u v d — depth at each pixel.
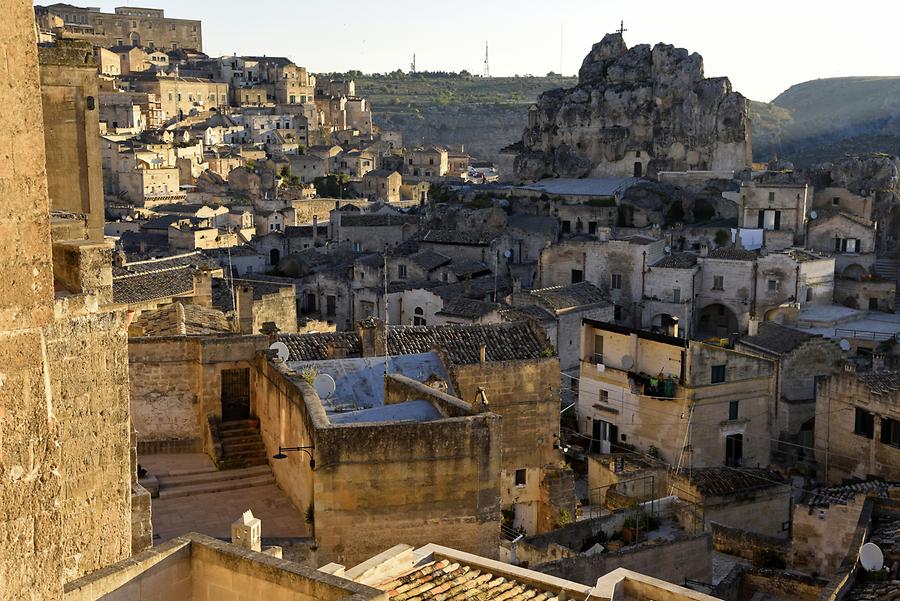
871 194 115.38
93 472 22.06
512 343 48.09
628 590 23.89
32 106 11.10
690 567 39.94
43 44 27.84
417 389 34.41
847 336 88.69
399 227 134.38
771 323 79.62
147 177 169.38
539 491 46.84
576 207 126.38
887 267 108.50
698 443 60.16
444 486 30.22
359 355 46.94
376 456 29.66
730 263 97.62
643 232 112.31
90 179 28.25
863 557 34.41
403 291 97.25
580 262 102.69
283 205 166.75
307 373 38.56
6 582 11.30
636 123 141.38
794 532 43.09
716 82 137.12
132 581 17.36
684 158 138.50
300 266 120.12
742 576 39.78
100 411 22.06
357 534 29.75
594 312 87.00
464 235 115.56
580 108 145.12
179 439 37.75
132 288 70.25
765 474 53.72
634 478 52.00
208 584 18.25
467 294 97.94
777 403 70.12
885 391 57.28
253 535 23.97
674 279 98.12
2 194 10.92
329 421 30.11
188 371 37.88
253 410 38.50
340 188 194.25
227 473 35.72
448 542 30.39
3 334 11.09
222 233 142.00
